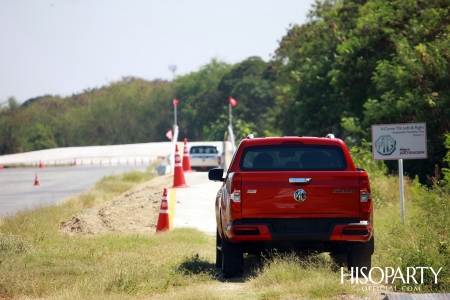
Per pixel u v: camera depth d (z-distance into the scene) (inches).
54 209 2871.6
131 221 2652.6
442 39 3912.4
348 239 1395.2
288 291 1202.6
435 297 1103.0
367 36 4783.5
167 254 1825.8
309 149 1507.1
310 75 5856.3
